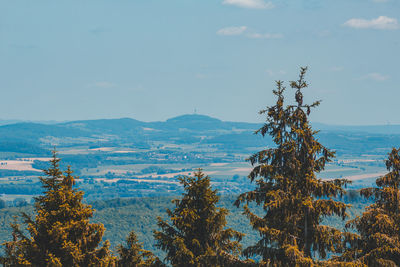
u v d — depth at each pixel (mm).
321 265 51562
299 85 57500
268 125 58781
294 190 54188
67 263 60250
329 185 53250
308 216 54094
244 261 54750
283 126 58156
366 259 53281
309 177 54094
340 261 54094
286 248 51406
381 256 53406
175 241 58188
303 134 55219
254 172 57344
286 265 51344
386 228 54531
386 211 55906
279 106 57719
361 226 56094
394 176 56250
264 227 54094
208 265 56000
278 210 54469
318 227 54000
